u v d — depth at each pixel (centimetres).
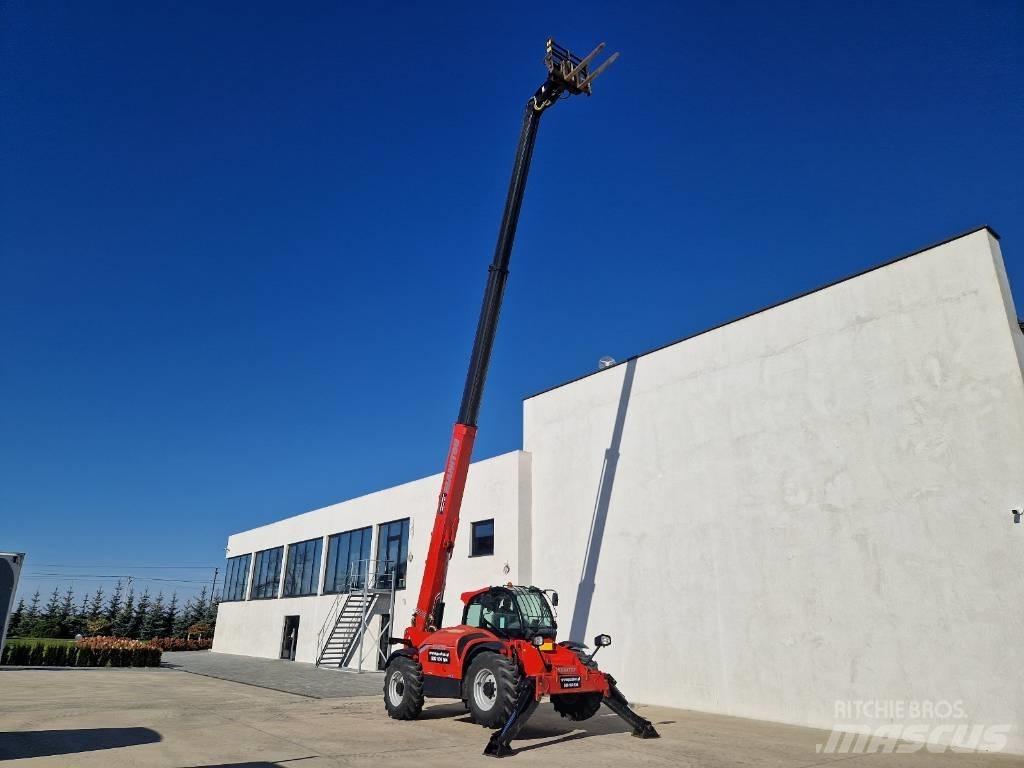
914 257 1122
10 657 2541
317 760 758
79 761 728
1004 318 998
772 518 1237
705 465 1377
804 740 962
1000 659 921
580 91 1269
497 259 1270
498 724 909
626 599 1469
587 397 1698
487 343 1243
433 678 1072
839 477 1152
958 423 1023
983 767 802
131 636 5712
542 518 1741
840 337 1199
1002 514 954
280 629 2928
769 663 1181
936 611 995
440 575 1178
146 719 1072
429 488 2194
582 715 1059
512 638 1031
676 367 1489
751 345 1346
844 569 1114
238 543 3572
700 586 1328
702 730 1041
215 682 1830
